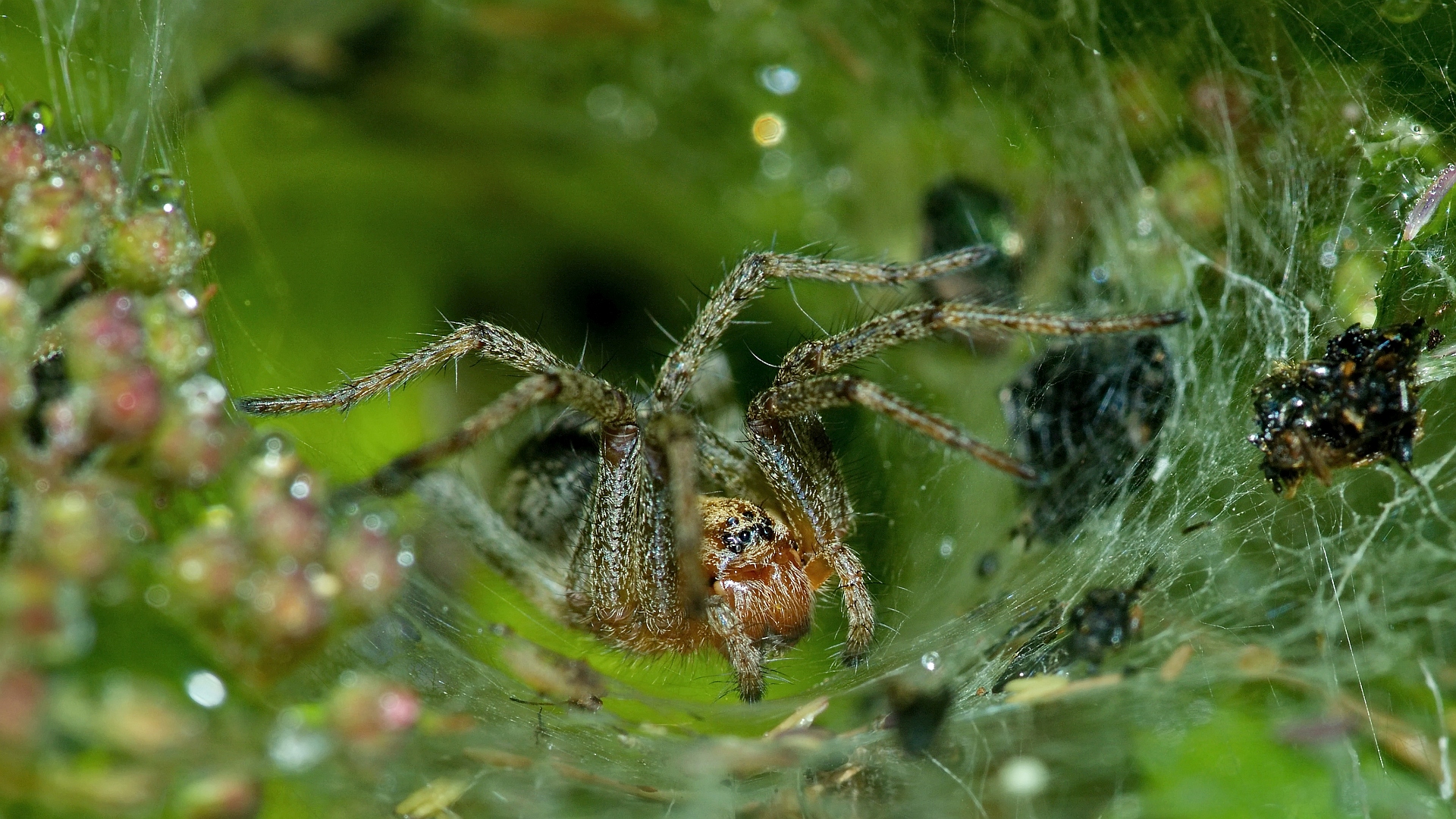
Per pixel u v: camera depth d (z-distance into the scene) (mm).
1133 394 95
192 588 81
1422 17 94
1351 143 94
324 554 82
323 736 82
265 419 95
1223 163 97
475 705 90
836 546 92
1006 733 89
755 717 93
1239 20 96
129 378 82
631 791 88
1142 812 86
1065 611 91
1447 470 90
